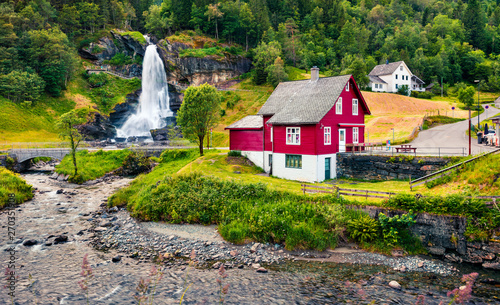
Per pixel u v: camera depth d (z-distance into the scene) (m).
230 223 22.30
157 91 100.44
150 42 113.62
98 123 79.50
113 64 107.81
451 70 126.94
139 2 149.25
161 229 23.27
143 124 88.50
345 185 29.67
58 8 117.06
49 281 15.27
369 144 36.25
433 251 18.53
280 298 13.71
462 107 77.56
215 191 26.14
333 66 118.62
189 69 105.44
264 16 128.62
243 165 38.81
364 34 142.25
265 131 38.66
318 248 19.23
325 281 15.38
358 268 16.92
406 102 83.81
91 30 115.06
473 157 25.06
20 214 27.36
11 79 75.75
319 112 32.97
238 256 18.61
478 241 17.58
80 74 98.31
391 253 18.44
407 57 124.75
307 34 136.75
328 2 156.50
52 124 76.12
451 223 18.34
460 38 153.50
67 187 39.91
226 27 122.62
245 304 13.20
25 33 91.81
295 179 34.25
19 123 70.06
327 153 33.66
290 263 17.67
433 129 54.03
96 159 49.69
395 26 159.88
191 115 41.03
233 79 111.19
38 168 55.97
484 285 14.81
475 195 18.77
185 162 42.50
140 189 30.78
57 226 24.11
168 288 14.56
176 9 131.88
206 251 19.33
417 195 19.88
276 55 105.19
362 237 19.38
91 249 19.73
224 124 79.81
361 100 38.75
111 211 27.97
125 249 19.75
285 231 20.28
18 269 16.64
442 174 24.19
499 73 119.19
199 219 24.22
